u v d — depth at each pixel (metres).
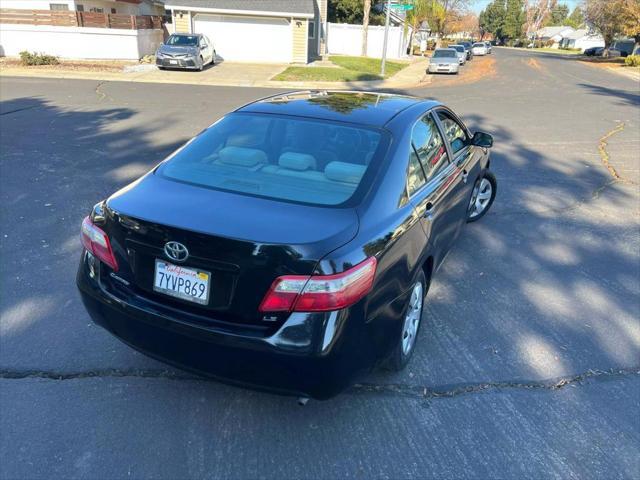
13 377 3.00
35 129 9.60
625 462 2.57
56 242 4.78
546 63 42.28
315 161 2.88
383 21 42.22
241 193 2.65
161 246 2.40
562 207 6.42
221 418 2.77
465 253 4.96
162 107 12.79
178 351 2.48
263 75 21.69
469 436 2.70
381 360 2.66
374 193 2.66
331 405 2.88
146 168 7.37
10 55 22.77
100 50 23.25
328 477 2.43
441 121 3.90
